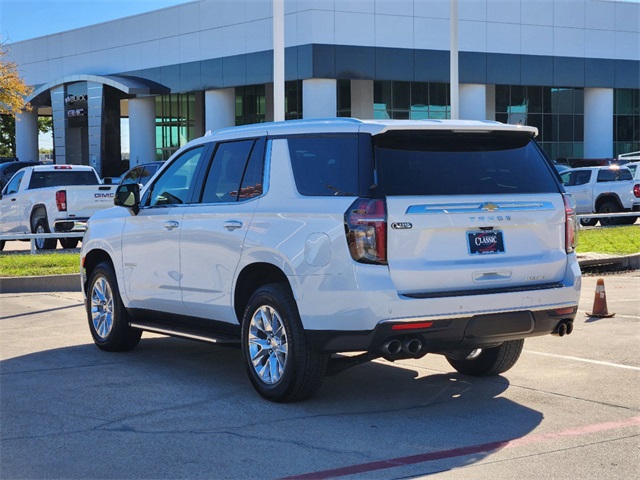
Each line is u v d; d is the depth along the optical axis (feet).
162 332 26.66
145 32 174.81
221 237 24.38
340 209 21.08
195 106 183.73
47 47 201.46
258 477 17.24
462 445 19.27
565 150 174.40
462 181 21.84
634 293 45.19
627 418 21.44
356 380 25.62
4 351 30.14
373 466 17.84
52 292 46.47
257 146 24.30
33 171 70.08
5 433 20.22
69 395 23.77
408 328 20.65
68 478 17.24
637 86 172.76
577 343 31.09
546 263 22.58
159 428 20.59
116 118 182.50
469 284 21.49
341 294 20.72
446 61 152.46
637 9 171.32
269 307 22.66
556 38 163.12
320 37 141.69
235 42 155.84
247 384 25.09
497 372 25.84
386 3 146.30
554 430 20.43
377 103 155.33
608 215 74.74
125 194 27.91
